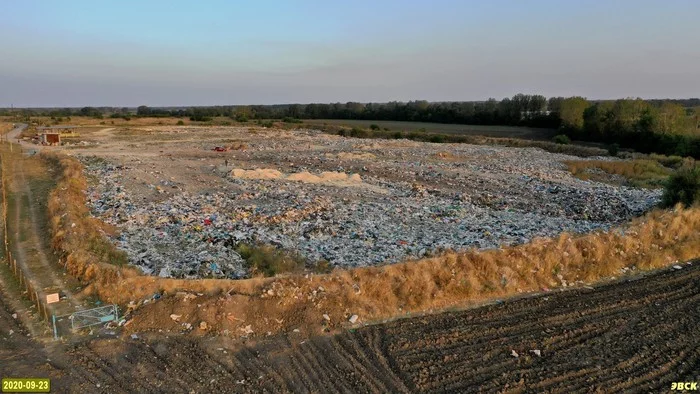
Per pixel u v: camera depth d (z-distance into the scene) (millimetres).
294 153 52750
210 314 13023
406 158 49844
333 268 16906
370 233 21594
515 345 12555
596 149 60688
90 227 20547
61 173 34562
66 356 11531
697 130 64312
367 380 10883
